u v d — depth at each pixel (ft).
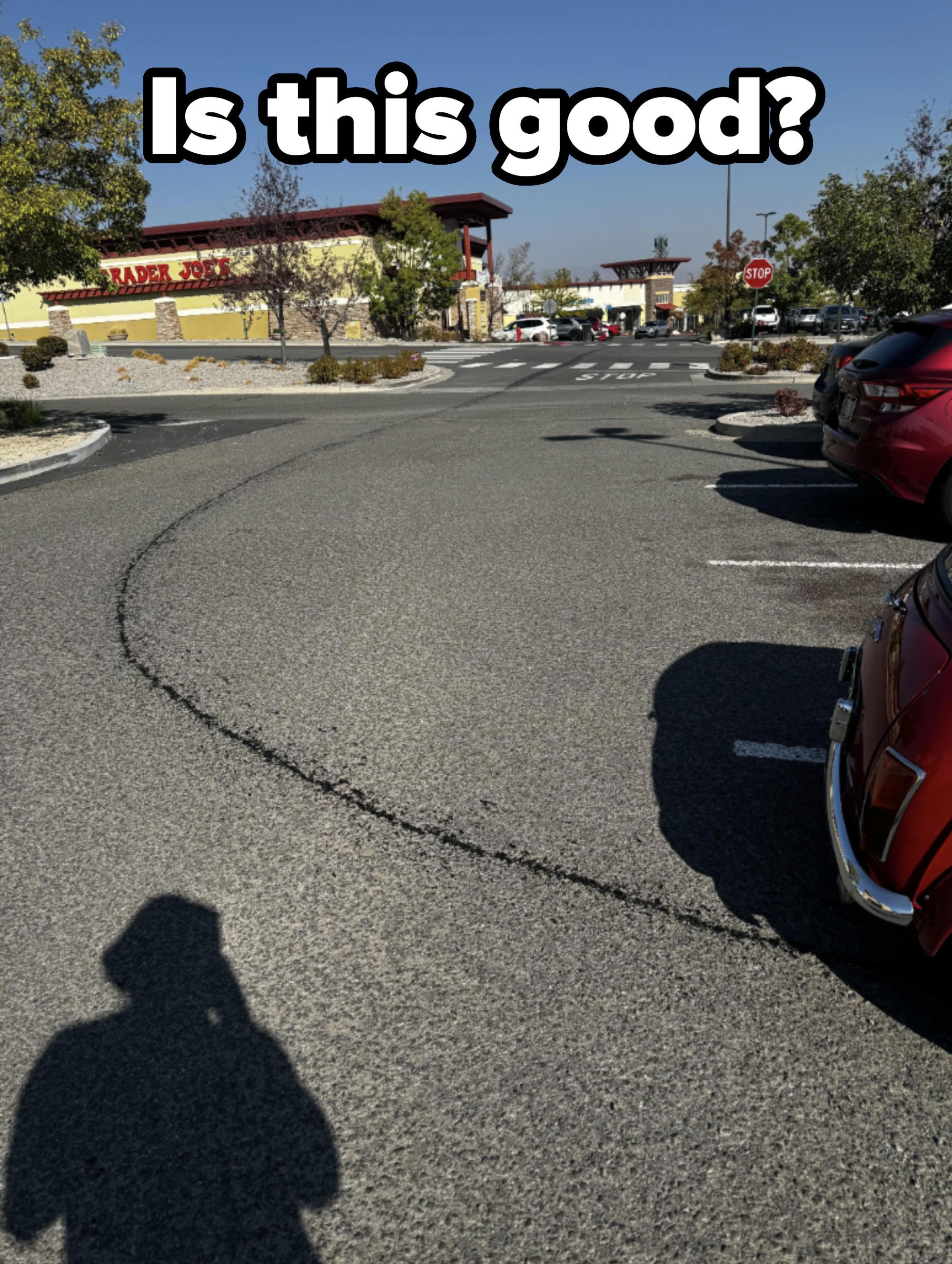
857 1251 5.91
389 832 10.80
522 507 27.99
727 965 8.47
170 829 11.01
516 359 118.52
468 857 10.25
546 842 10.49
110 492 33.81
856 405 22.50
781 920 9.06
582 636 16.85
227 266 144.87
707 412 52.24
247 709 14.25
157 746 13.14
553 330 173.99
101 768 12.55
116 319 161.58
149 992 8.38
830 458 24.02
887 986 8.19
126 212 50.21
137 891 9.86
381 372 88.84
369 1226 6.19
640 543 23.24
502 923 9.15
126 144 48.34
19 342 167.32
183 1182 6.55
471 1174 6.52
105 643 17.40
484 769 12.16
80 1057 7.68
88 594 20.61
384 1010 8.07
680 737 12.82
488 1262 5.92
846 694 14.01
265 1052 7.66
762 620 17.31
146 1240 6.15
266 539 25.07
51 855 10.57
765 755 12.25
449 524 26.11
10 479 38.24
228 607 19.26
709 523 24.94
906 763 6.82
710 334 177.78
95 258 49.19
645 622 17.46
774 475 31.45
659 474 32.78
